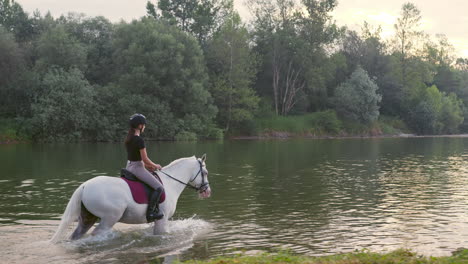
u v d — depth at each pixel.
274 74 71.88
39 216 12.45
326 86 79.38
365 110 73.12
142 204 9.81
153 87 55.50
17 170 22.84
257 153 35.25
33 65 57.41
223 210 13.63
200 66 59.03
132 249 9.28
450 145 48.12
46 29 63.84
